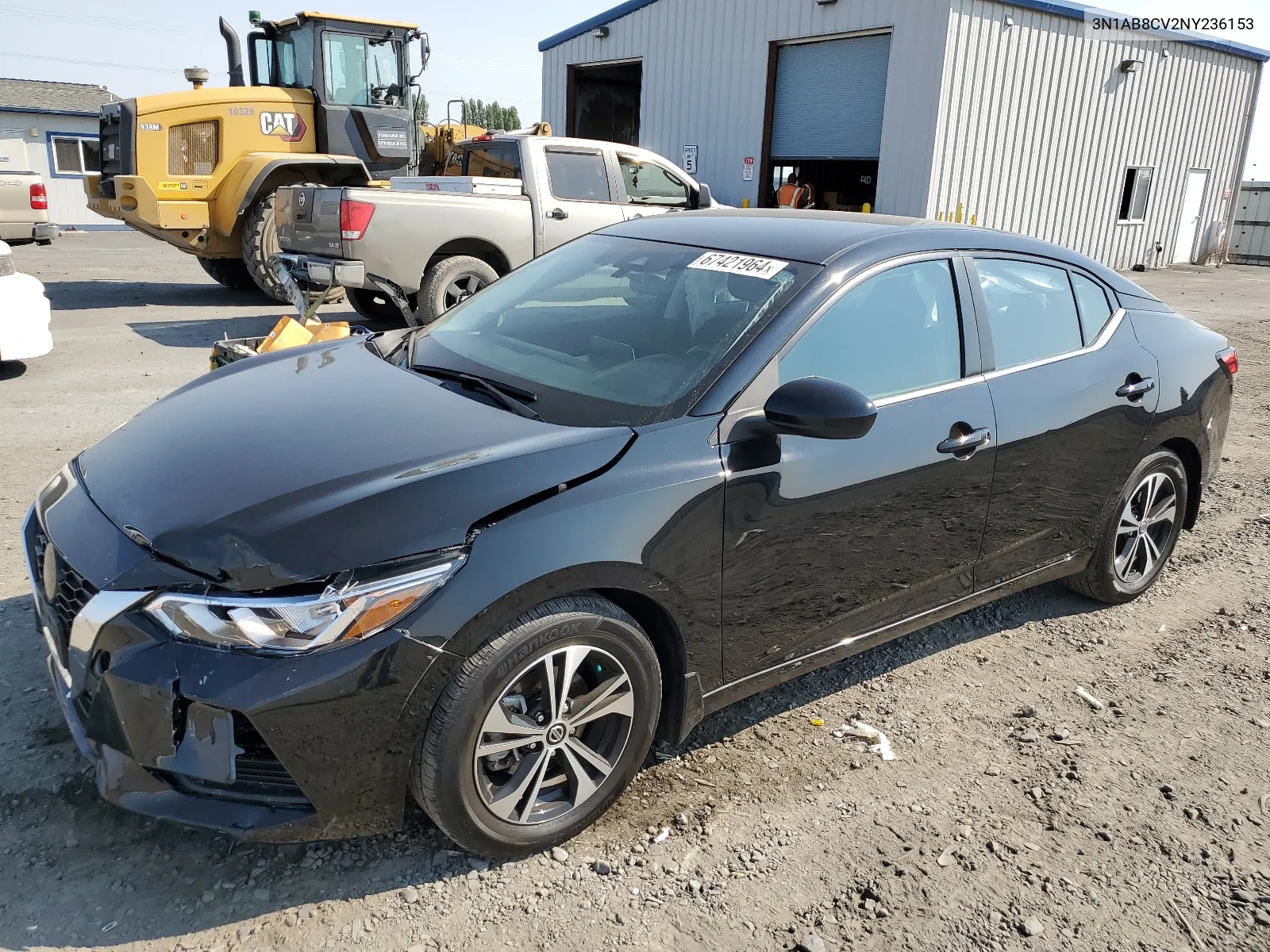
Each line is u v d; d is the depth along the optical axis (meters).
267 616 2.12
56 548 2.41
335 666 2.14
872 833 2.71
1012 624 4.06
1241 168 22.56
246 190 10.95
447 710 2.27
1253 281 19.36
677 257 3.40
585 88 22.58
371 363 3.33
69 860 2.45
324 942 2.25
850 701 3.40
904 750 3.11
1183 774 3.04
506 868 2.51
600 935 2.31
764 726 3.22
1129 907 2.48
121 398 6.79
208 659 2.12
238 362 3.58
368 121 11.79
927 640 3.89
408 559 2.22
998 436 3.29
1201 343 4.23
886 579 3.16
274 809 2.25
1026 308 3.56
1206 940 2.38
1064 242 18.64
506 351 3.25
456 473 2.39
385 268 8.47
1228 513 5.45
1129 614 4.17
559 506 2.40
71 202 27.27
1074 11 16.53
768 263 3.14
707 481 2.62
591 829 2.67
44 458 5.37
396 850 2.56
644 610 2.68
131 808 2.22
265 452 2.56
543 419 2.75
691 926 2.35
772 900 2.44
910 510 3.11
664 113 20.09
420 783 2.33
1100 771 3.04
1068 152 17.86
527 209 9.20
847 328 3.01
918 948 2.32
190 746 2.16
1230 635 3.99
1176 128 20.09
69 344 8.75
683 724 2.79
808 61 17.47
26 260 16.36
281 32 12.04
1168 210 21.05
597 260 3.63
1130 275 19.16
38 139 26.39
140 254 18.48
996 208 16.95
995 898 2.48
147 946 2.21
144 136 10.77
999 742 3.18
